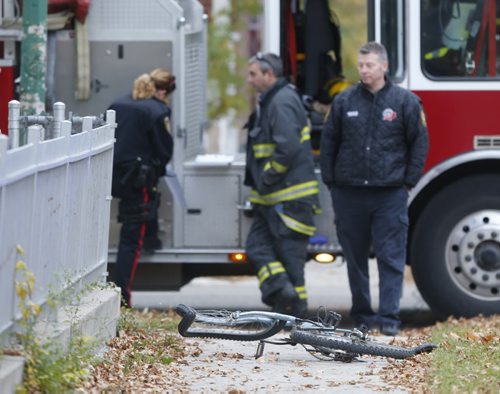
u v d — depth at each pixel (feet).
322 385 62.39
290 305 93.30
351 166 88.48
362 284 90.68
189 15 100.32
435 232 95.86
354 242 90.17
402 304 118.42
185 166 96.99
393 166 87.76
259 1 208.85
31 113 76.54
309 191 92.48
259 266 94.02
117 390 57.26
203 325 73.31
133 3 96.37
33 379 52.39
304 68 99.19
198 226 96.99
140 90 92.32
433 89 95.04
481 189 95.35
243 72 215.72
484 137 94.99
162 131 91.45
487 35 94.99
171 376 64.08
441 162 95.14
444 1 95.14
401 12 95.20
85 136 67.77
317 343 70.38
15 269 54.19
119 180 90.94
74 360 57.26
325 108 99.71
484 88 94.94
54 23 94.63
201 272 99.91
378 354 70.33
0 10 85.56
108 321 69.56
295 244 92.99
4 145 51.21
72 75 96.53
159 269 98.07
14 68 90.48
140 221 91.50
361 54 87.25
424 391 59.16
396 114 87.40
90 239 70.79
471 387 59.47
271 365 69.56
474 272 95.20
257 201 94.17
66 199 63.72
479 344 74.23
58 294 60.29
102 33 96.53
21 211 54.80
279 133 91.15
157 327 81.05
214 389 60.64
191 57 100.32
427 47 95.20
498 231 94.68
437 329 86.22
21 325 54.19
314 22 97.71
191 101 100.32
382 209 88.48
